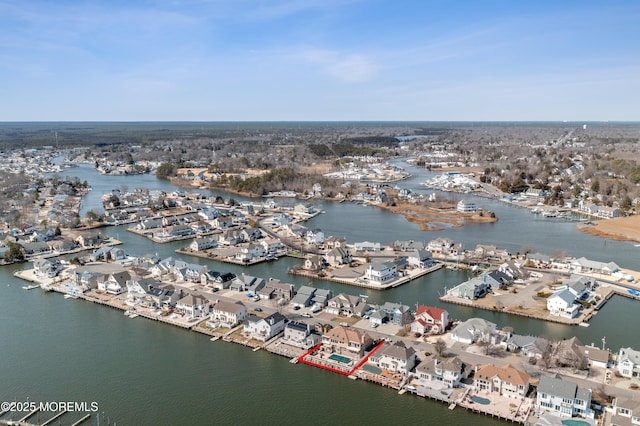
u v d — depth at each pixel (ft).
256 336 353.31
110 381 297.33
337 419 258.37
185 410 268.00
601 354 306.96
